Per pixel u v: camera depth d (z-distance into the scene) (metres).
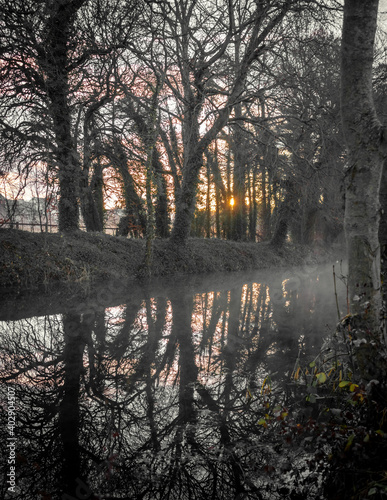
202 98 14.59
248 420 3.30
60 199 12.95
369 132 2.80
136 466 2.62
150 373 4.52
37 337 6.07
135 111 14.76
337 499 2.18
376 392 2.65
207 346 5.70
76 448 2.84
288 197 20.69
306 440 2.72
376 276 2.85
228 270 19.19
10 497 2.28
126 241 15.84
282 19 13.16
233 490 2.36
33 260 11.27
